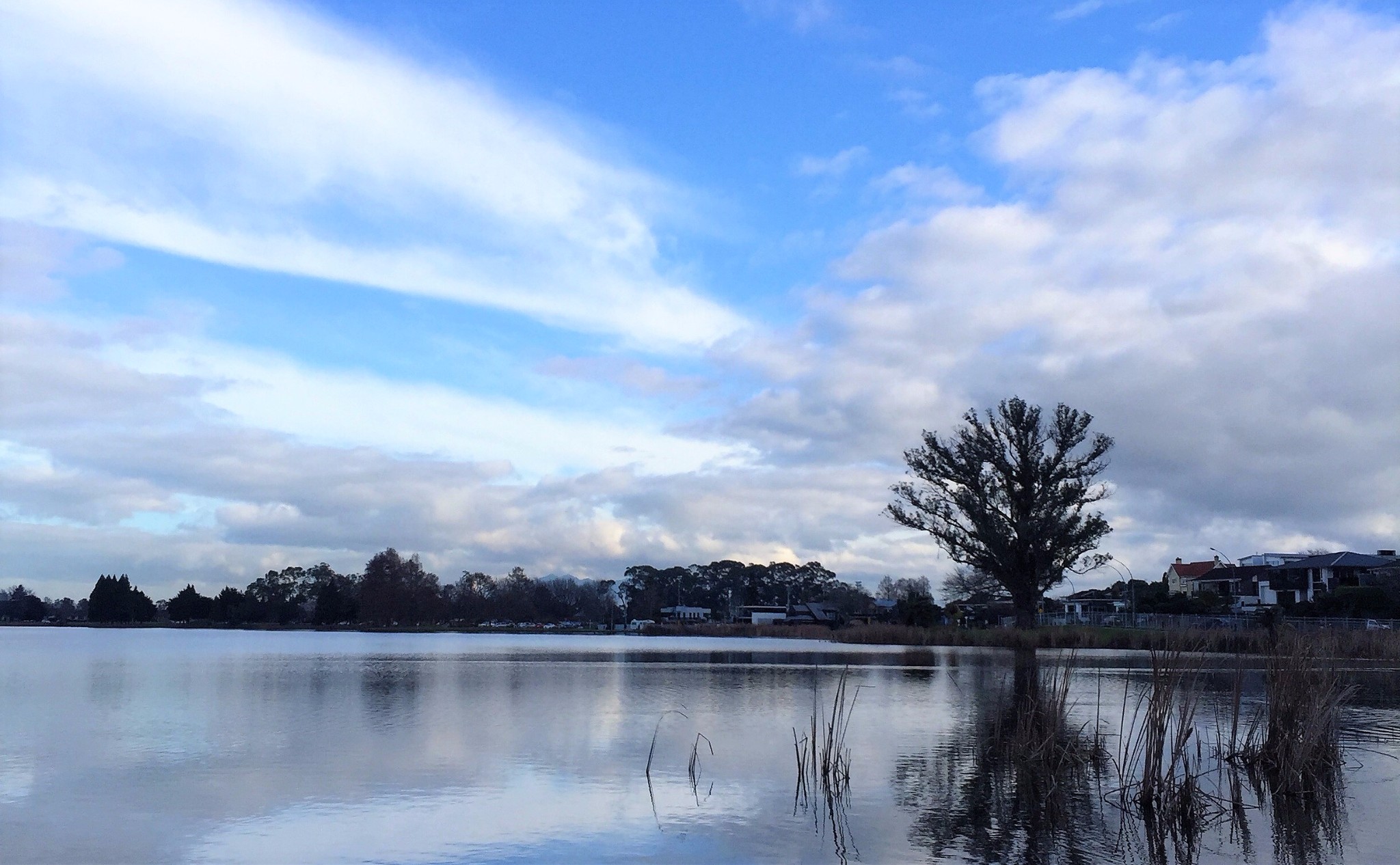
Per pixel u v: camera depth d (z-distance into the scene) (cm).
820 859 993
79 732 1897
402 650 5869
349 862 984
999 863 983
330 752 1648
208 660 4534
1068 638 5697
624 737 1823
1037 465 6131
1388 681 2994
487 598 16525
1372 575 8250
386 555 13138
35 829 1109
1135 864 988
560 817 1169
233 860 995
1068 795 1309
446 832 1102
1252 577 9944
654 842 1055
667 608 18312
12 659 4550
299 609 15125
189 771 1467
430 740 1786
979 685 2998
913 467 6362
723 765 1530
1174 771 1270
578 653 5494
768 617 14888
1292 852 1038
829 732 1358
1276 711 1448
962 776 1434
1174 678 1287
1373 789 1362
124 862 988
